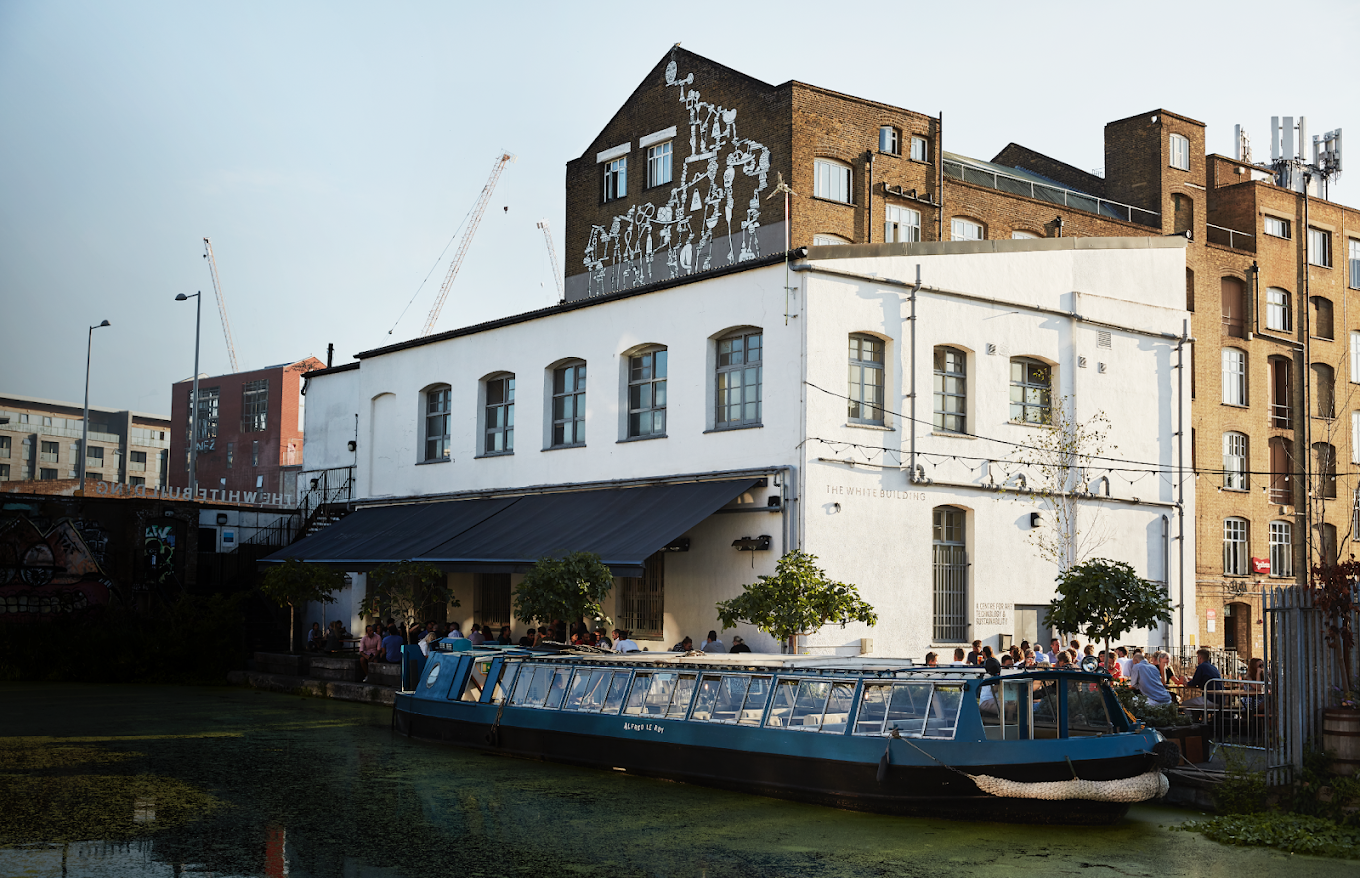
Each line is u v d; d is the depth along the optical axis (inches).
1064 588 823.1
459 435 1279.5
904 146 1413.6
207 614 1261.1
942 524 994.1
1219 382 1494.8
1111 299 1118.4
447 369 1305.4
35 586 1304.1
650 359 1063.6
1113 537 1093.1
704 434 986.7
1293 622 534.6
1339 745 521.3
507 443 1228.5
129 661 1220.5
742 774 594.9
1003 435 1030.4
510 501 1173.7
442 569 1055.6
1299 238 1617.9
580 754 676.7
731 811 553.0
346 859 459.2
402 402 1375.5
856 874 441.1
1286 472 1555.1
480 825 521.3
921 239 1417.3
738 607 813.9
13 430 4087.1
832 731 566.3
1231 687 735.1
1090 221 1531.7
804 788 567.8
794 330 919.0
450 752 738.2
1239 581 1457.9
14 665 1228.5
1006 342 1041.5
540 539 1011.3
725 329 978.1
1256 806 532.4
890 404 962.1
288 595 1178.0
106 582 1353.3
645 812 550.3
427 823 524.7
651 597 1026.1
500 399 1243.8
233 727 851.4
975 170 1539.1
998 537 1015.0
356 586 1393.9
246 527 1489.9
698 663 641.6
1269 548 1509.6
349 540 1269.7
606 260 1553.9
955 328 1007.0
